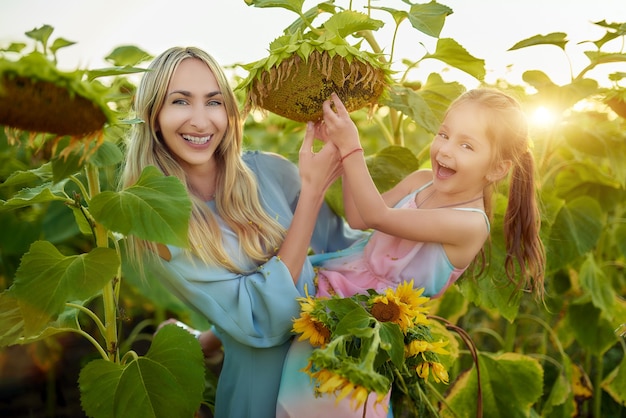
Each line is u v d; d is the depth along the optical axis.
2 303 1.81
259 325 1.97
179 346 1.83
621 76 2.35
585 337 2.98
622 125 2.81
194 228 1.93
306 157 1.99
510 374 2.60
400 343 1.69
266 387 2.06
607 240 3.46
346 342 1.75
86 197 1.79
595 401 3.02
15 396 3.27
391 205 2.26
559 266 2.71
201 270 1.92
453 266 2.03
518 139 2.00
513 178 2.19
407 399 2.01
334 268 2.15
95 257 1.69
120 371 1.81
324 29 1.97
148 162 1.98
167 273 1.93
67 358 3.48
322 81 1.81
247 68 1.84
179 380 1.79
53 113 1.31
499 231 2.48
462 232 1.98
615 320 2.92
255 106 1.92
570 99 2.32
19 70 1.22
